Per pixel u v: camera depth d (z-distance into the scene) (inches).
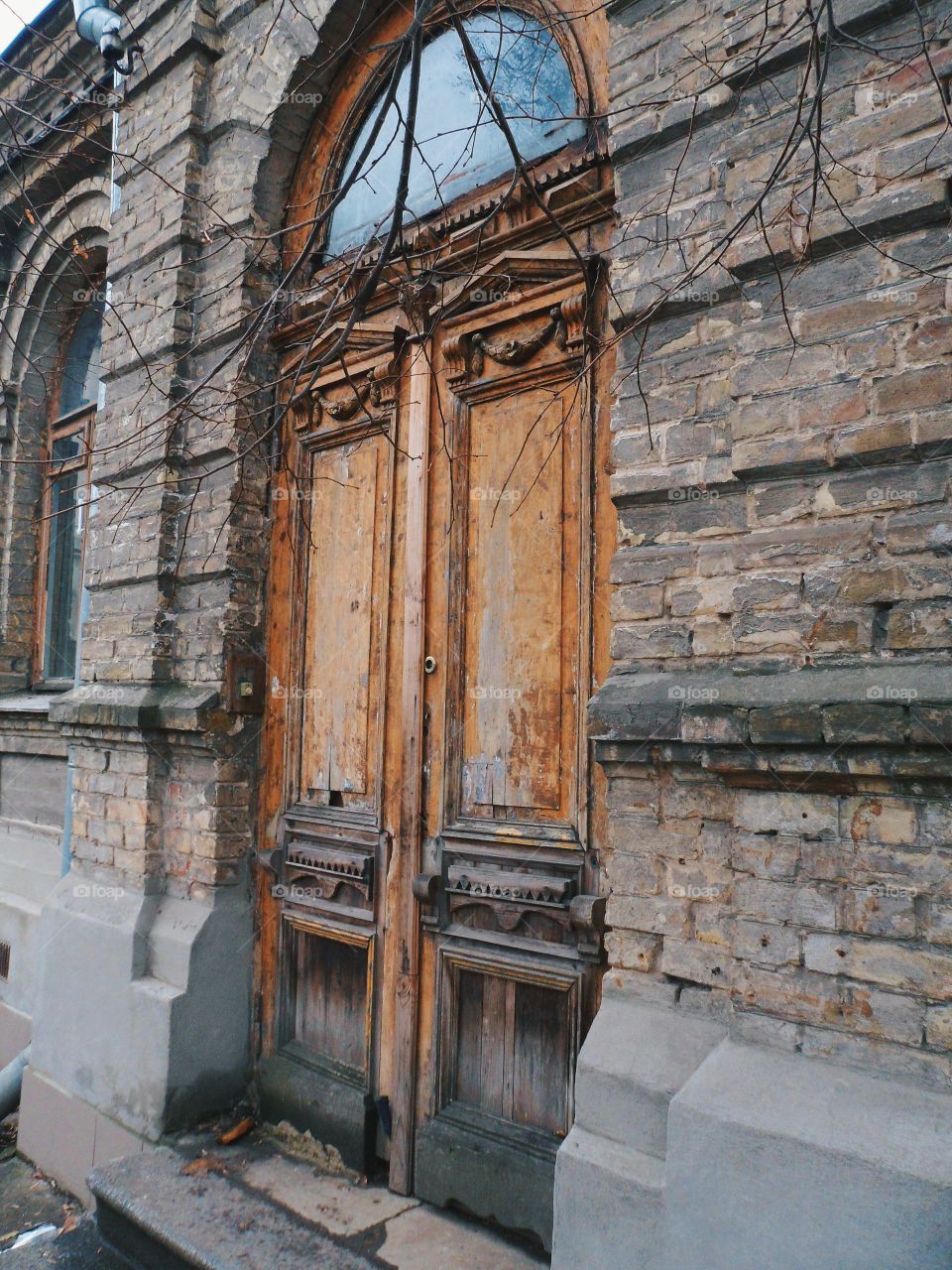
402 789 132.2
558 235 122.5
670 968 92.6
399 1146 125.3
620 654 99.8
